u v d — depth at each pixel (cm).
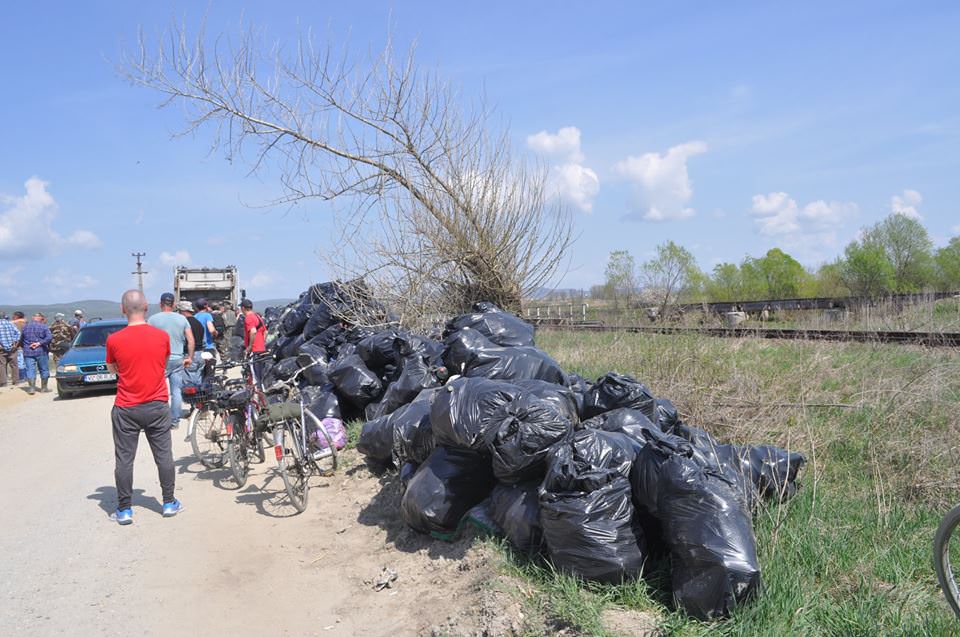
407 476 580
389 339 838
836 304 1741
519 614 379
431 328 1009
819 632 351
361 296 1034
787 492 482
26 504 681
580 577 388
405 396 718
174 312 1059
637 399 518
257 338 1193
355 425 847
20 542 571
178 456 885
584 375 889
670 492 380
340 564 513
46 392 1672
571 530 388
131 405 612
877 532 452
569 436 449
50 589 478
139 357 613
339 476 724
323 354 989
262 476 768
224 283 2583
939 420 626
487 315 734
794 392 750
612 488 395
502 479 454
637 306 1775
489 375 608
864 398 699
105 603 457
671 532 376
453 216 1015
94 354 1519
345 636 408
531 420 450
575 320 1805
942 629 348
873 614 362
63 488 739
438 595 433
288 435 666
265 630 421
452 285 1068
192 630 421
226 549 552
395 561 503
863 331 1109
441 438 511
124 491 614
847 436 620
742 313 1711
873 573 408
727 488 383
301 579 492
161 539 575
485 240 1027
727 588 350
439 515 493
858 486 530
